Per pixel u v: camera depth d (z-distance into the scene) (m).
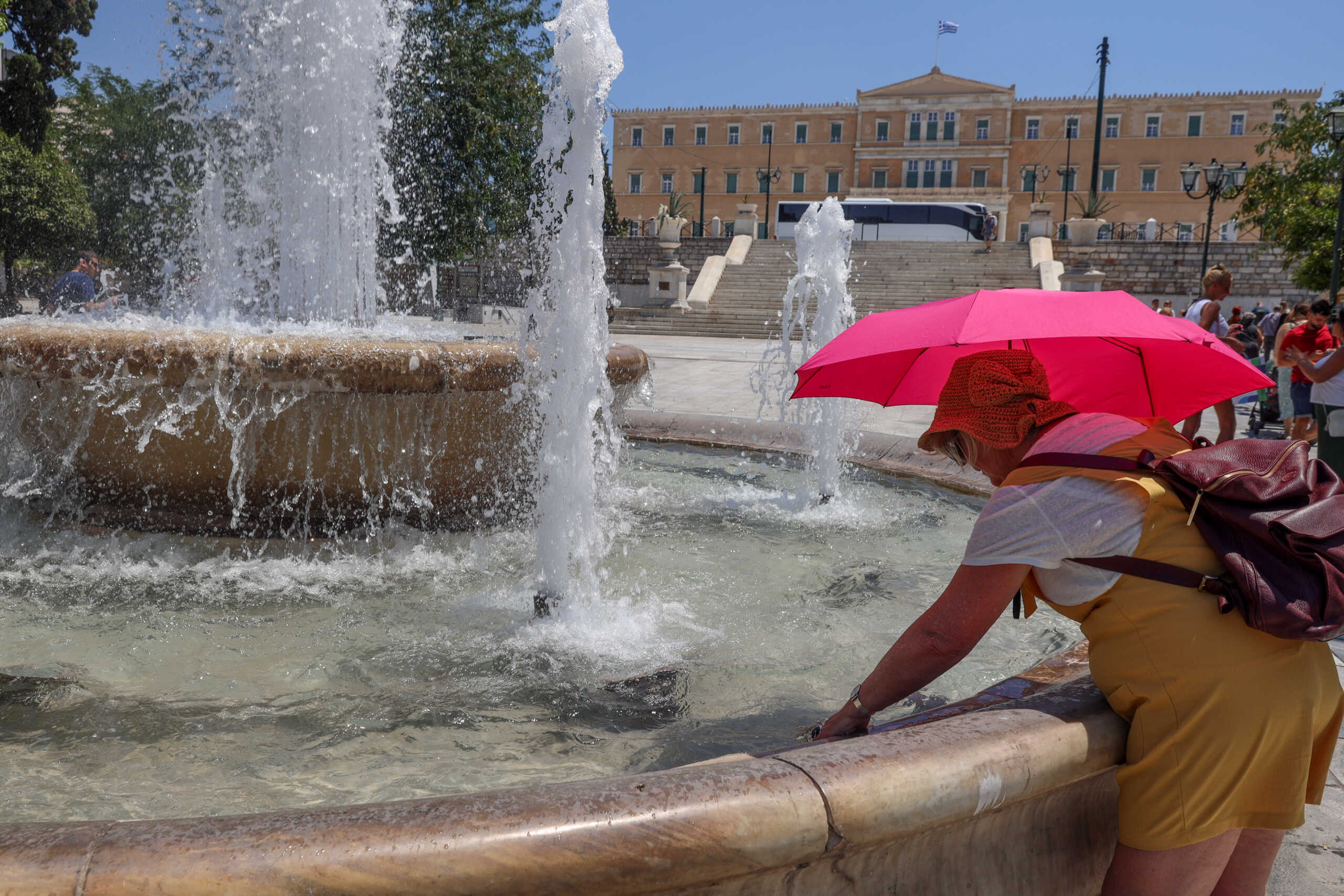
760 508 5.03
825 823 1.18
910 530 4.66
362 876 1.01
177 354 3.43
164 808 1.89
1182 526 1.45
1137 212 60.31
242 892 0.99
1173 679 1.41
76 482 3.96
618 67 3.28
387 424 3.85
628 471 6.06
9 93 24.23
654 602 3.39
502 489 4.36
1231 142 58.38
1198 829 1.42
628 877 1.08
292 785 2.01
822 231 6.69
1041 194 60.91
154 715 2.33
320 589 3.43
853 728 1.65
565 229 3.23
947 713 1.59
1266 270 32.94
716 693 2.59
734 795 1.16
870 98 62.59
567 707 2.46
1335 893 1.86
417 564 3.80
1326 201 17.66
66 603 3.15
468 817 1.08
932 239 38.69
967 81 61.00
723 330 29.08
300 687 2.55
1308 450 1.50
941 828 1.36
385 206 15.17
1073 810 1.61
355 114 5.57
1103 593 1.47
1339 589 1.32
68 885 0.97
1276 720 1.39
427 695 2.52
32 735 2.20
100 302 9.96
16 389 3.75
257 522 3.97
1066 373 2.03
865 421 7.91
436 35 17.80
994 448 1.66
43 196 20.02
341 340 3.65
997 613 1.52
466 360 3.76
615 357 4.51
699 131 66.31
